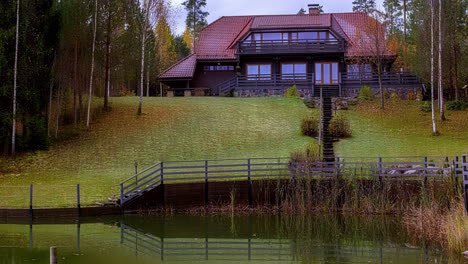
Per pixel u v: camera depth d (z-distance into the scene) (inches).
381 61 1664.6
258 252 640.4
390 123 1397.6
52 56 1266.0
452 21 1523.1
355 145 1200.8
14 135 1171.3
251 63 1815.9
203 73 1886.1
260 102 1604.3
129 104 1605.6
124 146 1249.4
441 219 715.4
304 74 1744.6
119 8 1585.9
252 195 915.4
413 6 1710.1
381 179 879.7
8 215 821.9
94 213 853.8
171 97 1750.7
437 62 1534.2
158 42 2155.5
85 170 1091.9
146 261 594.6
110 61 1699.1
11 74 1174.3
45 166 1121.4
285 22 1889.8
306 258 611.5
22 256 600.1
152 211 890.7
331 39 1754.4
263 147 1205.1
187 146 1236.5
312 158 949.8
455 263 569.0
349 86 1706.4
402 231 745.0
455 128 1316.4
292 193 895.7
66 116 1455.5
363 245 668.7
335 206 877.2
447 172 834.8
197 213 890.7
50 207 842.8
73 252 625.6
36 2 1231.5
